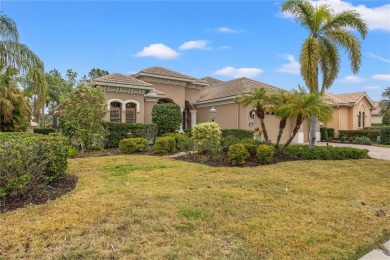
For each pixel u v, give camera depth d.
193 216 4.93
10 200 5.61
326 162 11.92
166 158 12.55
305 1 15.09
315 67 14.55
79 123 14.40
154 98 23.56
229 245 3.91
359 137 28.23
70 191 6.55
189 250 3.73
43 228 4.27
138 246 3.79
